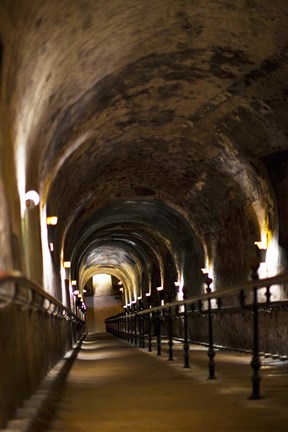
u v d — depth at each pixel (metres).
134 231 31.09
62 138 11.94
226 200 17.77
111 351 18.88
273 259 14.55
